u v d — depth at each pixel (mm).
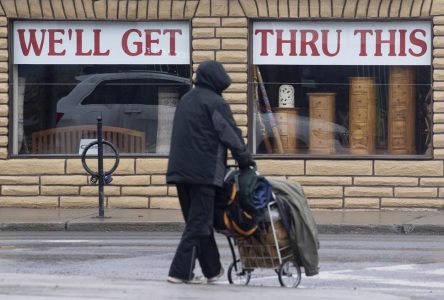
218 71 31906
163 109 61594
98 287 31141
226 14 60656
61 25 61531
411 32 61000
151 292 30266
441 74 60250
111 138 61781
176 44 61281
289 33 61250
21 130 62062
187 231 31859
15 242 48594
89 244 47750
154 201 60875
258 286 32406
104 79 61594
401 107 61281
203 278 34406
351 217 57375
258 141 61344
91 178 59031
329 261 41938
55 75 61719
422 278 37594
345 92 61281
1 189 61250
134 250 45406
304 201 32344
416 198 60406
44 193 61250
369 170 60594
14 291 30562
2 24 61250
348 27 61250
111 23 61406
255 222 31438
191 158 31359
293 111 61344
